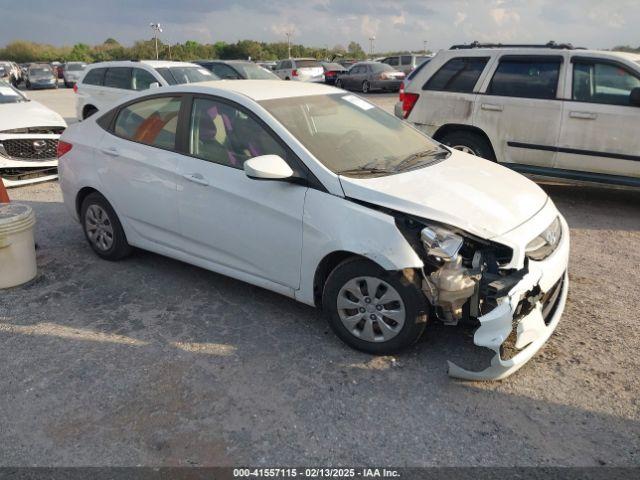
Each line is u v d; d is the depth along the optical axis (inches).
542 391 120.5
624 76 236.5
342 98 175.0
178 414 114.9
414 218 123.5
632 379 124.2
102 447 106.0
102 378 127.6
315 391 121.6
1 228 167.2
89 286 176.9
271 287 149.8
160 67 442.3
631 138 236.1
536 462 100.7
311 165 136.9
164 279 181.2
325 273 139.8
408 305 125.2
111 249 193.3
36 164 302.4
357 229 126.2
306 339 142.8
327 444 106.0
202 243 162.7
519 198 139.8
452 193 133.2
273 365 131.6
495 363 116.3
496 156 271.3
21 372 130.6
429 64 289.3
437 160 158.9
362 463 101.2
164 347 140.0
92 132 191.8
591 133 244.2
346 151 146.5
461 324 145.5
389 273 124.5
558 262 129.8
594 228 230.2
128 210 180.9
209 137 158.4
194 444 106.4
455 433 108.3
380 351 132.5
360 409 115.6
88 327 150.9
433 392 120.6
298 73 945.5
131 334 146.7
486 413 113.9
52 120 315.3
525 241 122.9
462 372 120.9
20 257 174.7
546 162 258.7
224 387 123.5
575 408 114.9
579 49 252.2
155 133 172.4
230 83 170.1
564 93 248.8
